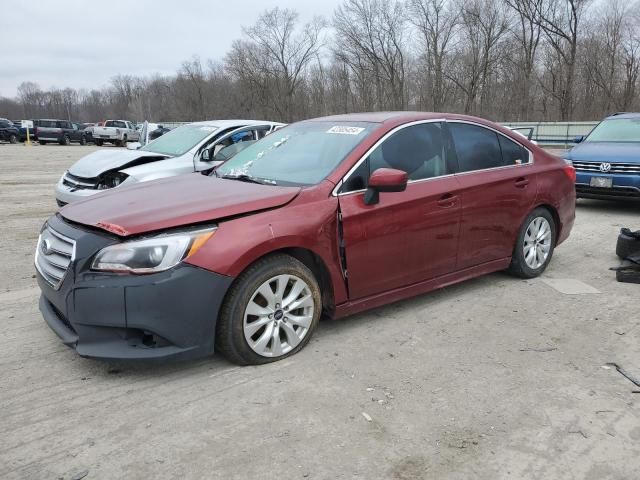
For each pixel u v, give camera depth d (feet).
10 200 36.47
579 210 31.71
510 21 153.38
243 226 11.02
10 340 12.94
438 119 15.11
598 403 10.31
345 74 190.39
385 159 13.51
